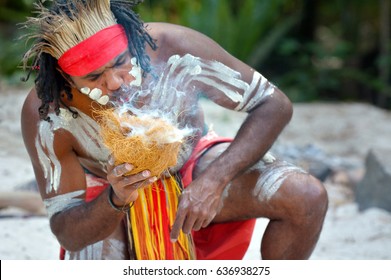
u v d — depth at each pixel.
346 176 14.04
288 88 25.61
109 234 6.40
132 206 6.72
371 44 27.45
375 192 12.19
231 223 7.14
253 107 6.63
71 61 5.82
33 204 10.70
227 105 6.68
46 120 6.37
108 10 5.88
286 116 6.64
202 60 6.47
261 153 6.51
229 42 24.02
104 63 5.80
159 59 6.34
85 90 5.96
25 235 9.59
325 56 25.81
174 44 6.40
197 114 6.73
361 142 17.75
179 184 6.79
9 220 10.15
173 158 5.74
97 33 5.79
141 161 5.58
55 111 6.27
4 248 9.08
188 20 23.88
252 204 6.81
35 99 6.52
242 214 6.95
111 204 6.11
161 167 5.70
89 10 5.82
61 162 6.56
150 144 5.54
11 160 12.93
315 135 18.12
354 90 26.70
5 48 23.62
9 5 27.38
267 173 6.77
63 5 5.90
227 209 6.93
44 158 6.54
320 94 26.48
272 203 6.71
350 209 12.37
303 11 27.53
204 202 6.16
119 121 5.61
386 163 12.14
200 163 6.90
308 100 24.97
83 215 6.33
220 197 6.30
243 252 7.19
